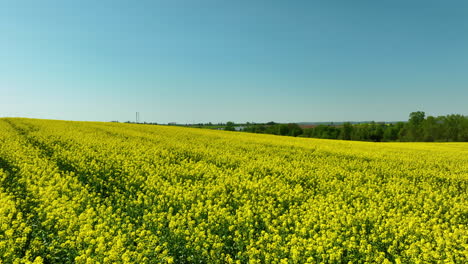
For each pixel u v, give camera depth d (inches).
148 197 386.3
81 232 254.5
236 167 631.8
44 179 452.8
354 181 533.6
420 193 481.1
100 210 328.8
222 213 326.6
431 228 327.6
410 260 249.1
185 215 326.3
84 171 525.0
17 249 247.8
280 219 321.7
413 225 310.2
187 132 1555.1
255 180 502.0
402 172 672.4
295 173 579.8
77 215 323.3
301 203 407.2
